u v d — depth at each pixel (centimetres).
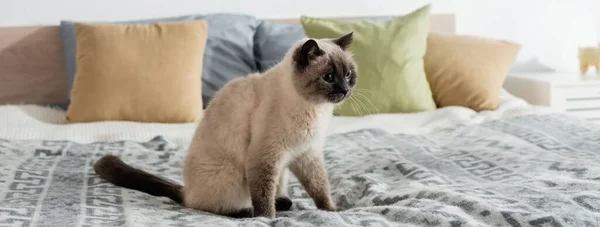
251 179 153
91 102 275
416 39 295
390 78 286
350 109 282
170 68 280
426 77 305
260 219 138
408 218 133
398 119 275
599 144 209
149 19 322
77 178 185
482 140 227
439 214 131
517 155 195
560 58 382
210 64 306
